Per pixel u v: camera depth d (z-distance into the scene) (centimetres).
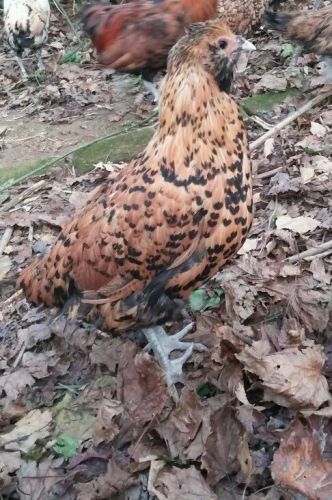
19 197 138
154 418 84
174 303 81
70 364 98
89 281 80
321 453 74
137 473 80
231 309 98
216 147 72
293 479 71
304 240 111
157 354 91
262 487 76
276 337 91
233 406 82
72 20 234
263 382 81
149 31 132
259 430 81
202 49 70
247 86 159
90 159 146
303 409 80
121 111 167
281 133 140
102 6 140
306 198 121
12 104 182
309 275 104
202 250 75
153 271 76
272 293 99
